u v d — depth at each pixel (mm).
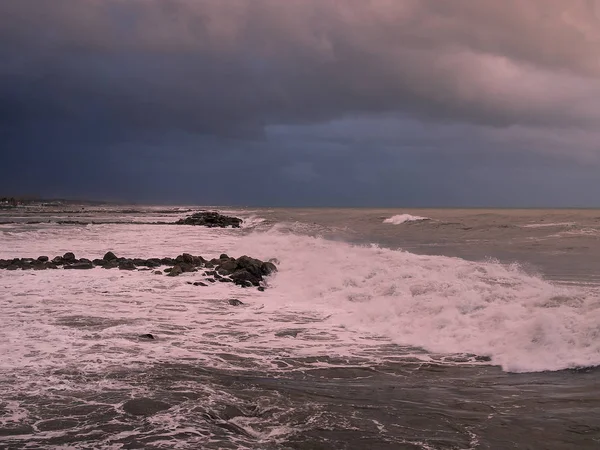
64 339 9469
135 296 14023
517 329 8750
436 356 8484
